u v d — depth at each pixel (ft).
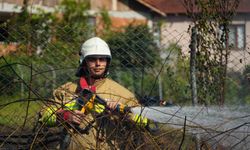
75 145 14.78
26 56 23.88
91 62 16.05
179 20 86.74
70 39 24.94
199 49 21.83
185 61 22.72
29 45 24.18
